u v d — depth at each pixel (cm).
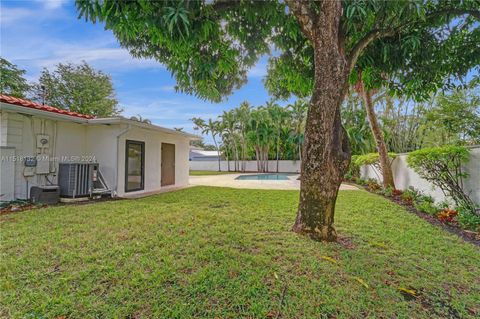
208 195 798
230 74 479
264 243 343
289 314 202
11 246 325
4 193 609
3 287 228
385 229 425
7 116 623
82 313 197
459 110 1020
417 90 475
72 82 1529
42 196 640
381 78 479
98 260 286
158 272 258
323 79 328
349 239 372
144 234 377
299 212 380
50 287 230
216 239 357
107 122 764
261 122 2533
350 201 684
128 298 216
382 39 402
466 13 370
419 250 337
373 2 293
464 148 534
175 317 195
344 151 352
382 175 930
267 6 360
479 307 219
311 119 345
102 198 752
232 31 401
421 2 289
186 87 468
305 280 250
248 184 1204
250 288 233
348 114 2002
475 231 429
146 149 930
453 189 562
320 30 323
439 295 235
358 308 211
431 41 411
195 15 310
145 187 915
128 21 287
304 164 361
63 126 765
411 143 1490
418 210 589
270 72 542
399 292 236
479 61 433
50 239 353
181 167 1170
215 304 211
